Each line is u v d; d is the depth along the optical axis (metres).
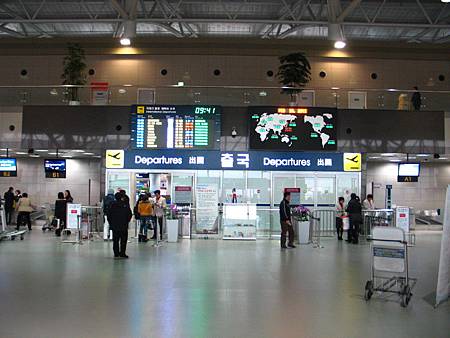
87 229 15.16
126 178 17.59
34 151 18.69
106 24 23.67
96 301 6.77
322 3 21.36
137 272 9.24
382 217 16.03
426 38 24.86
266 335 5.25
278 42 23.95
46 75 24.14
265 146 17.30
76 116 17.64
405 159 21.02
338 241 16.12
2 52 24.11
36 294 7.21
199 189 16.62
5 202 19.72
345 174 17.91
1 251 12.36
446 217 6.93
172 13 20.45
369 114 17.72
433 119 17.91
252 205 16.23
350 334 5.33
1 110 17.72
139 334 5.22
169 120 17.44
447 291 6.93
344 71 24.28
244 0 20.41
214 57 24.06
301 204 17.72
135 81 24.05
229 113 17.58
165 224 16.44
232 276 8.91
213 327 5.52
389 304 6.86
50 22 20.41
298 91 17.72
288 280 8.59
